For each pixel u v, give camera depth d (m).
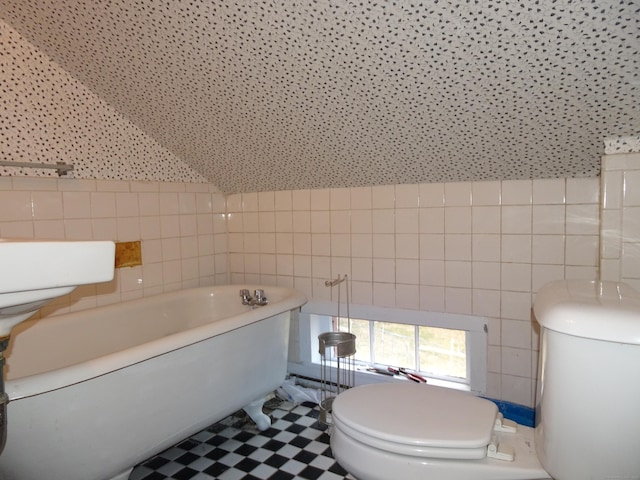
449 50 1.29
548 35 1.17
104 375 1.33
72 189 2.02
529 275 1.91
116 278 2.21
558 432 1.02
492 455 1.12
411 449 1.09
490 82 1.38
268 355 2.00
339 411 1.24
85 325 1.93
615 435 0.95
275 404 2.30
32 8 1.59
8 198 1.81
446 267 2.08
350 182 2.27
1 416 1.00
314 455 1.82
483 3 1.12
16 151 1.82
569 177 1.80
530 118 1.51
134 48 1.65
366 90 1.55
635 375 0.92
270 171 2.36
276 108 1.78
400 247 2.19
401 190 2.17
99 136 2.10
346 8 1.23
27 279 0.80
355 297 2.35
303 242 2.51
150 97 1.95
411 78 1.44
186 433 1.65
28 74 1.81
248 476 1.68
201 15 1.39
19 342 1.71
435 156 1.86
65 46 1.76
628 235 1.57
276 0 1.26
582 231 1.80
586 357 0.96
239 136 2.08
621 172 1.56
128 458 1.44
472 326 2.04
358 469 1.17
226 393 1.79
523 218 1.90
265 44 1.44
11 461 1.19
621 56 1.19
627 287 1.24
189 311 2.41
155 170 2.39
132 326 2.13
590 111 1.43
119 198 2.22
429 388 1.39
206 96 1.82
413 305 2.18
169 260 2.48
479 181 1.98
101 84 1.95
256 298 2.38
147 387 1.46
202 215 2.66
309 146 2.01
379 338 2.41
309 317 2.53
